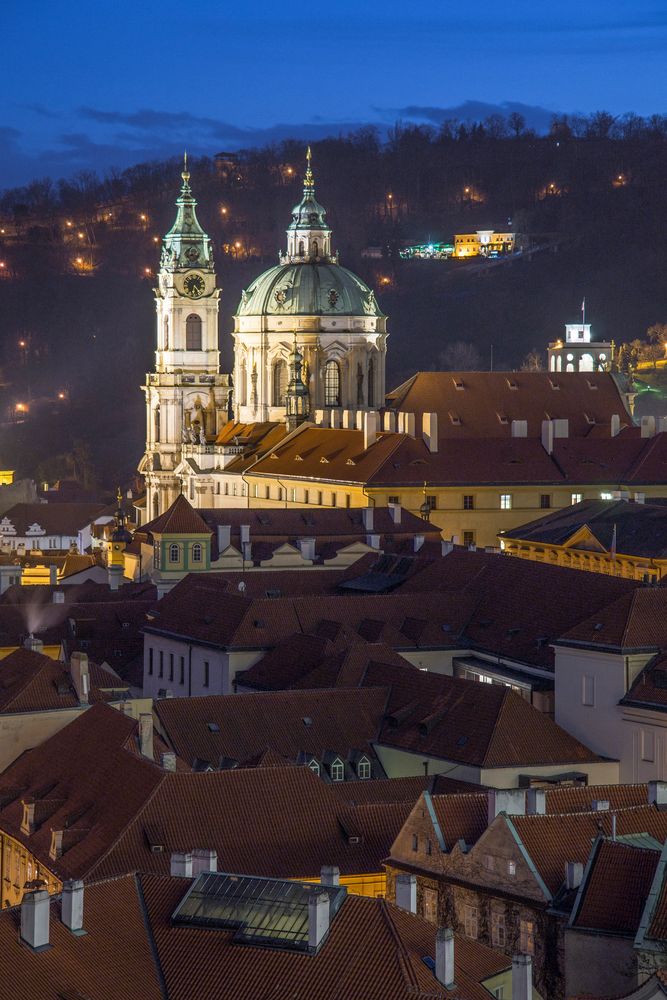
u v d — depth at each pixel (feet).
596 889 640.58
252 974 586.04
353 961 581.94
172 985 588.09
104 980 585.63
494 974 597.93
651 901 607.37
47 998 573.74
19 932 592.60
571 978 637.71
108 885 615.16
